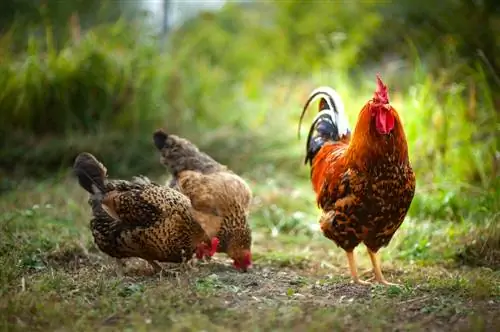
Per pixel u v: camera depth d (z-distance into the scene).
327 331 5.57
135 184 7.82
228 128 14.16
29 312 5.91
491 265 8.23
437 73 13.03
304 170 12.50
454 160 10.58
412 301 6.46
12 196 10.65
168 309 5.96
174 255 7.54
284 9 17.69
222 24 19.27
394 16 16.09
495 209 8.99
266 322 5.69
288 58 17.22
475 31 13.69
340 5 16.75
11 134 12.97
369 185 6.82
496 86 12.13
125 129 13.47
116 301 6.22
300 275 7.88
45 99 13.30
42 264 7.79
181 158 9.09
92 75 13.55
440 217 9.73
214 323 5.75
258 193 11.25
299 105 14.70
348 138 8.19
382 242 7.25
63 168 12.42
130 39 14.89
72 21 14.70
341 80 13.34
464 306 6.27
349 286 7.20
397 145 6.77
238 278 7.49
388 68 14.95
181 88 14.58
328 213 7.27
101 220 7.60
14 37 14.75
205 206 7.89
